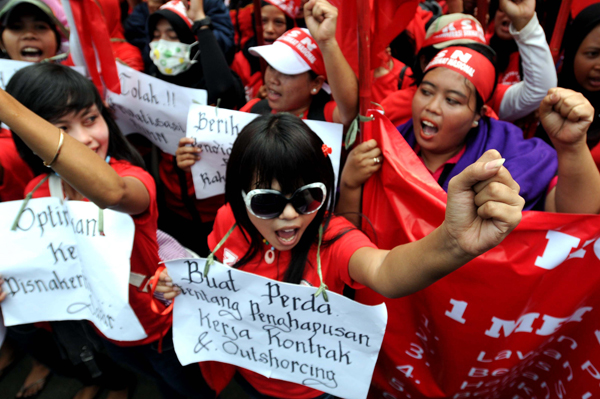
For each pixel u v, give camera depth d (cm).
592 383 142
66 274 158
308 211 116
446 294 137
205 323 139
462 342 143
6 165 194
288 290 121
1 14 214
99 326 158
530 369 164
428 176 133
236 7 361
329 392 140
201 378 186
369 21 124
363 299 155
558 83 203
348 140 150
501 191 74
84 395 239
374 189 146
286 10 271
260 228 123
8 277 155
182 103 219
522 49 182
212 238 154
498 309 134
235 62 313
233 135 189
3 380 259
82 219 145
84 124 152
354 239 124
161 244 176
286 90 193
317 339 129
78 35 214
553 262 125
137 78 224
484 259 128
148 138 245
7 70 213
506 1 175
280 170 109
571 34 191
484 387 156
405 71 239
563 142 124
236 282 125
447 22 174
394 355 161
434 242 89
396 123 206
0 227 150
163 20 237
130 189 135
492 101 211
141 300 165
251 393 167
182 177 239
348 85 147
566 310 132
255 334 136
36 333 209
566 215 119
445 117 151
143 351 179
